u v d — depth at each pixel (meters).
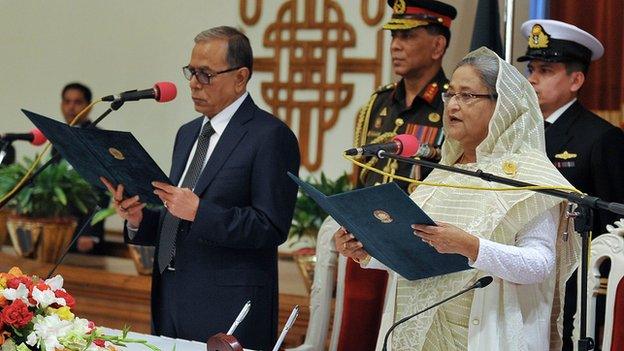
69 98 13.70
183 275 7.01
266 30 12.84
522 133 5.68
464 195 5.84
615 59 9.54
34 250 11.30
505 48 8.88
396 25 8.03
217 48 7.02
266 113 7.22
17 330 4.68
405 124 8.09
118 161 6.38
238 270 6.97
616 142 7.49
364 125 8.45
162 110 14.09
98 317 10.55
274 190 6.91
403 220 5.23
